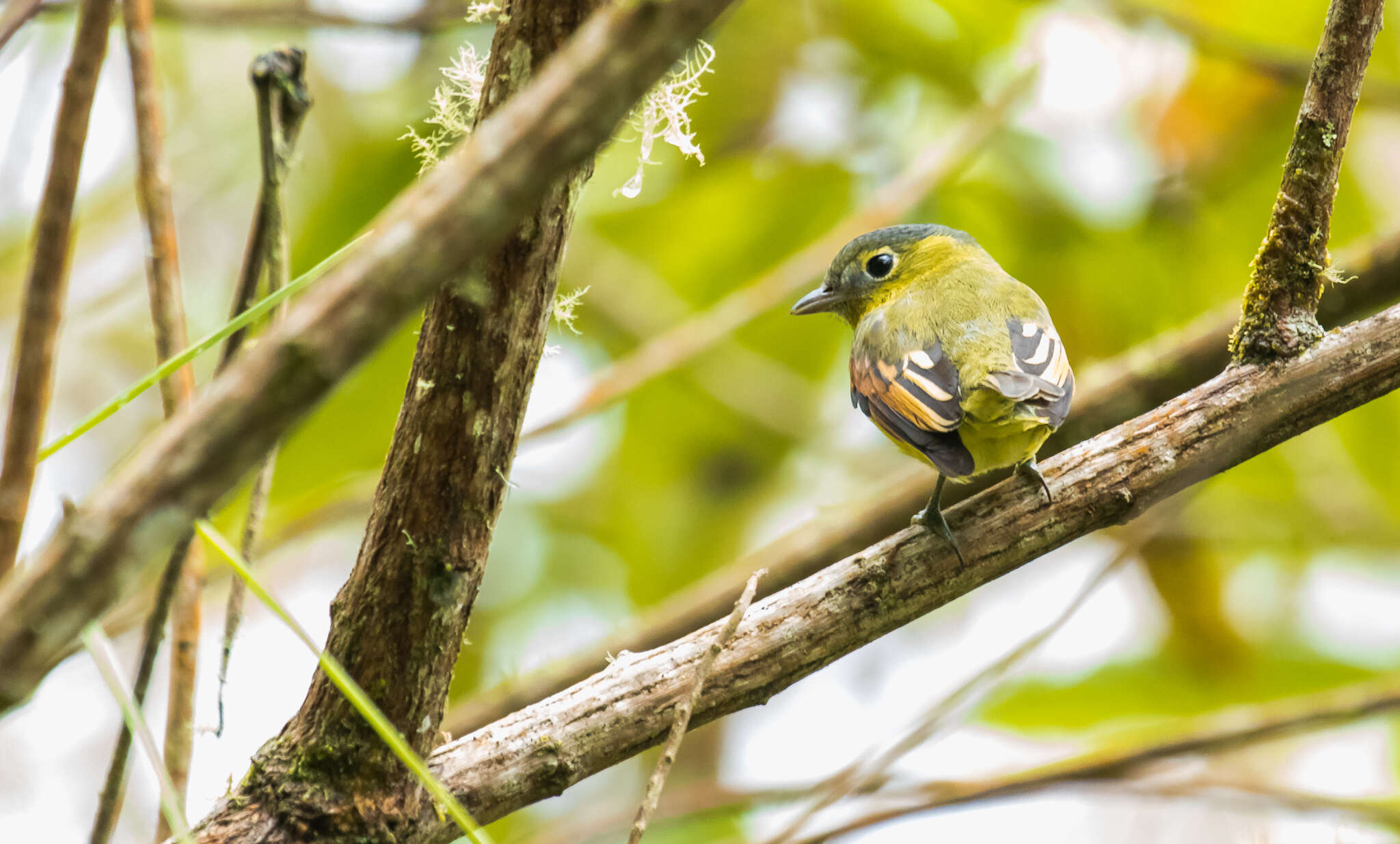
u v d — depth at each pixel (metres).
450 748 5.22
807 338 13.61
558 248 4.39
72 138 4.09
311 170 12.44
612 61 2.54
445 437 4.60
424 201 2.61
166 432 2.66
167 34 13.45
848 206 12.40
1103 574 7.48
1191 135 12.20
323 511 10.53
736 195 12.54
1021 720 11.95
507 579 13.41
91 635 3.58
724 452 13.74
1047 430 7.80
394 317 2.63
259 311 3.87
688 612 9.12
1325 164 5.87
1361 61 5.81
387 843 4.97
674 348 10.64
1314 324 6.03
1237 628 12.49
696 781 12.59
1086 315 12.12
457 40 11.15
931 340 8.45
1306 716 8.84
